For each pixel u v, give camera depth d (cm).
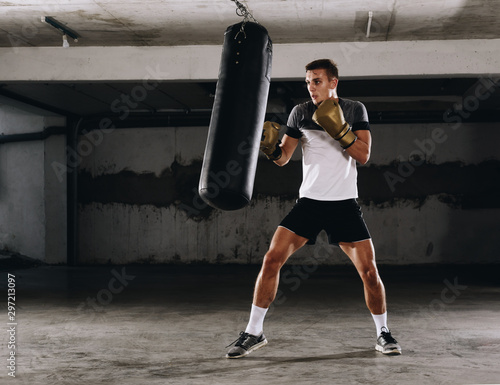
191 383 238
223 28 563
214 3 491
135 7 504
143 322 404
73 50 642
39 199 952
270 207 929
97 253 962
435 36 582
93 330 371
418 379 241
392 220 903
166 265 946
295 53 614
